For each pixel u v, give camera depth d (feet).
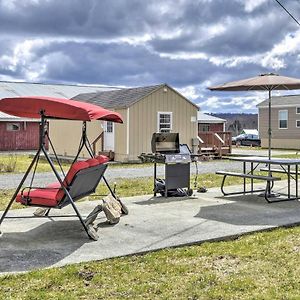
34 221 19.63
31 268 13.08
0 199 26.58
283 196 26.91
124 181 35.55
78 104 16.75
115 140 59.16
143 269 13.23
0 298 10.84
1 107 16.80
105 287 11.75
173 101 61.41
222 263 13.89
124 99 60.03
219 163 56.34
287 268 13.37
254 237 17.12
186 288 11.73
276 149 98.68
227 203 24.47
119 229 18.07
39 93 97.35
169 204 24.12
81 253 14.64
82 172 16.92
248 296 11.14
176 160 26.23
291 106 102.32
